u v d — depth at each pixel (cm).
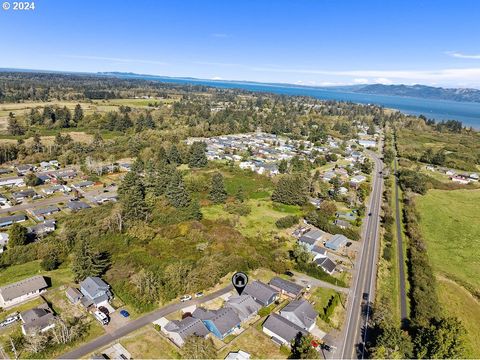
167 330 5062
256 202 10988
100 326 5209
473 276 7456
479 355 5141
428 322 5412
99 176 12781
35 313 5247
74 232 7844
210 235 8219
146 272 6306
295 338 4969
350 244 8450
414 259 7569
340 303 6081
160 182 10975
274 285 6325
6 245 7562
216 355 4719
